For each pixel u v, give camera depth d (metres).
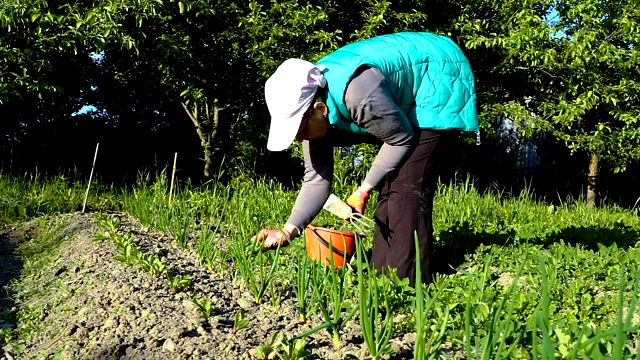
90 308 3.13
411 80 3.32
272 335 2.61
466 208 6.43
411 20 8.92
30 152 13.02
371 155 7.75
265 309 3.18
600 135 10.09
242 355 2.54
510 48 9.52
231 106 10.87
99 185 7.75
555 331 2.41
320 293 3.06
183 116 14.99
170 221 5.27
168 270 3.51
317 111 3.03
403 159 3.26
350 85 3.02
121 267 3.87
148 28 8.91
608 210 8.75
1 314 3.34
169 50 8.60
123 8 8.09
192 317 2.99
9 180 7.39
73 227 5.31
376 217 3.62
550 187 13.13
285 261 3.92
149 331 2.81
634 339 2.74
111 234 4.61
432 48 3.43
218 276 3.90
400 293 3.07
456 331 2.57
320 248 3.78
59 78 11.77
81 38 7.73
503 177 13.27
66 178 7.68
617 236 5.14
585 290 3.52
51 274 4.00
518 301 3.01
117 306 3.13
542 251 4.37
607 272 3.85
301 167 11.73
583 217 7.28
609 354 2.09
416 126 3.39
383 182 3.55
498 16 10.32
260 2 9.55
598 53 9.54
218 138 11.52
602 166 12.62
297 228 3.38
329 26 9.29
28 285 3.88
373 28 8.77
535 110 11.23
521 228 5.53
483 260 4.23
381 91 3.04
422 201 3.49
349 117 3.15
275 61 8.62
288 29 8.37
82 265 4.02
